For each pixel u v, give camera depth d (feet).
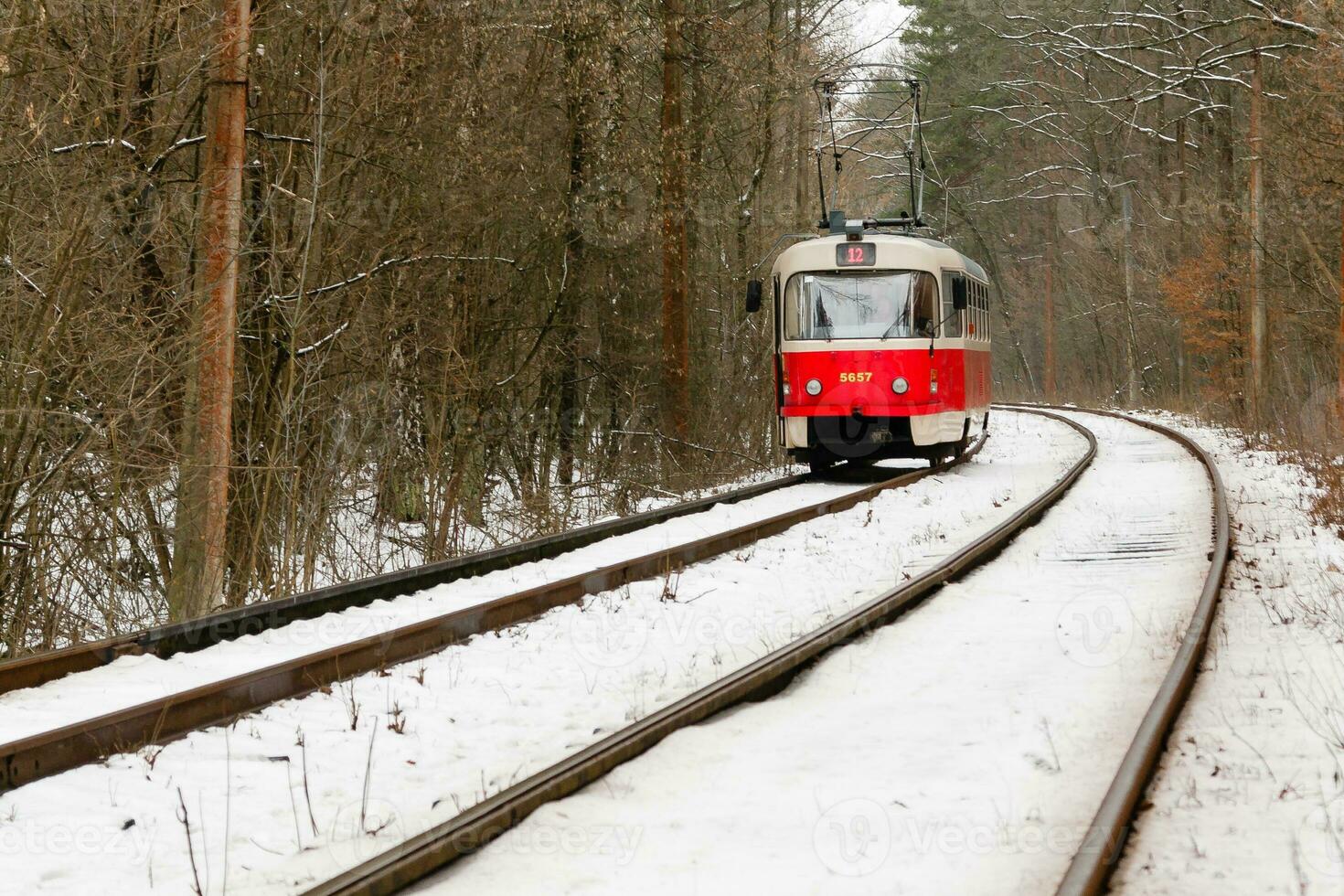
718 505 56.75
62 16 36.19
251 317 46.24
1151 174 169.07
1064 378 233.35
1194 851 15.65
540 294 64.80
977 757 19.93
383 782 19.42
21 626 35.70
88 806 17.80
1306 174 90.63
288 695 23.89
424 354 56.08
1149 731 18.83
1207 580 31.60
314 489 46.47
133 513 40.98
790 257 67.05
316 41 47.11
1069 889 13.55
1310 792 17.67
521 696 24.16
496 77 56.18
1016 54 178.60
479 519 59.31
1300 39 90.22
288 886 15.56
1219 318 124.16
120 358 36.22
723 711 22.76
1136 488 61.57
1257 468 72.54
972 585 35.50
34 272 35.42
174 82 40.68
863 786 18.62
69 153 36.47
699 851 16.24
